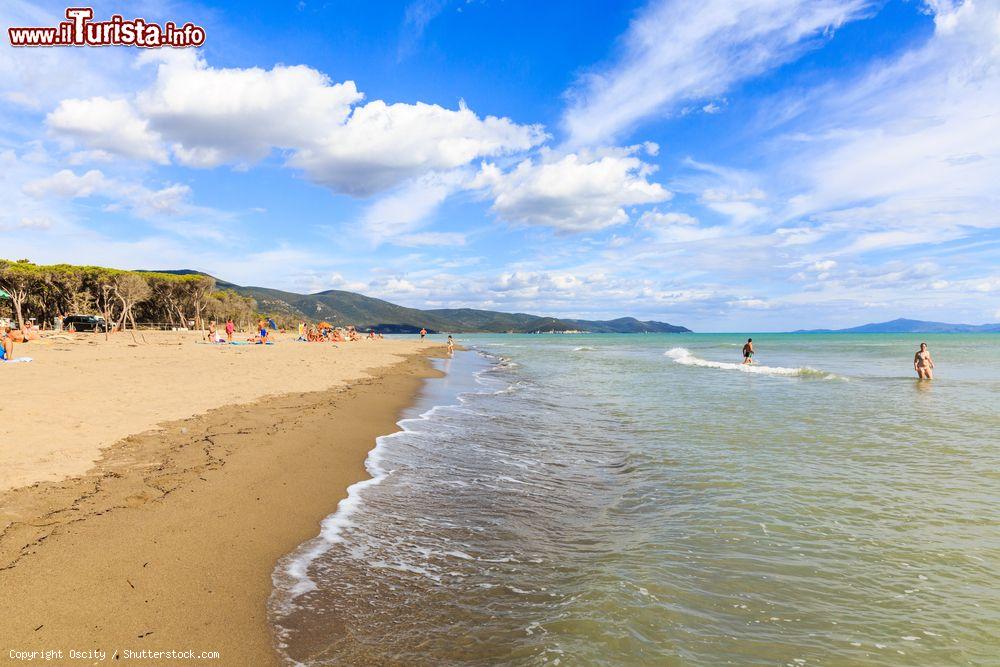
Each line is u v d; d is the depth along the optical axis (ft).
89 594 14.02
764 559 19.54
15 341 106.01
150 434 31.42
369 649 13.43
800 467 32.12
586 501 26.73
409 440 39.83
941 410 54.08
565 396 69.97
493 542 21.18
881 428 44.27
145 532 18.17
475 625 14.87
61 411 36.09
